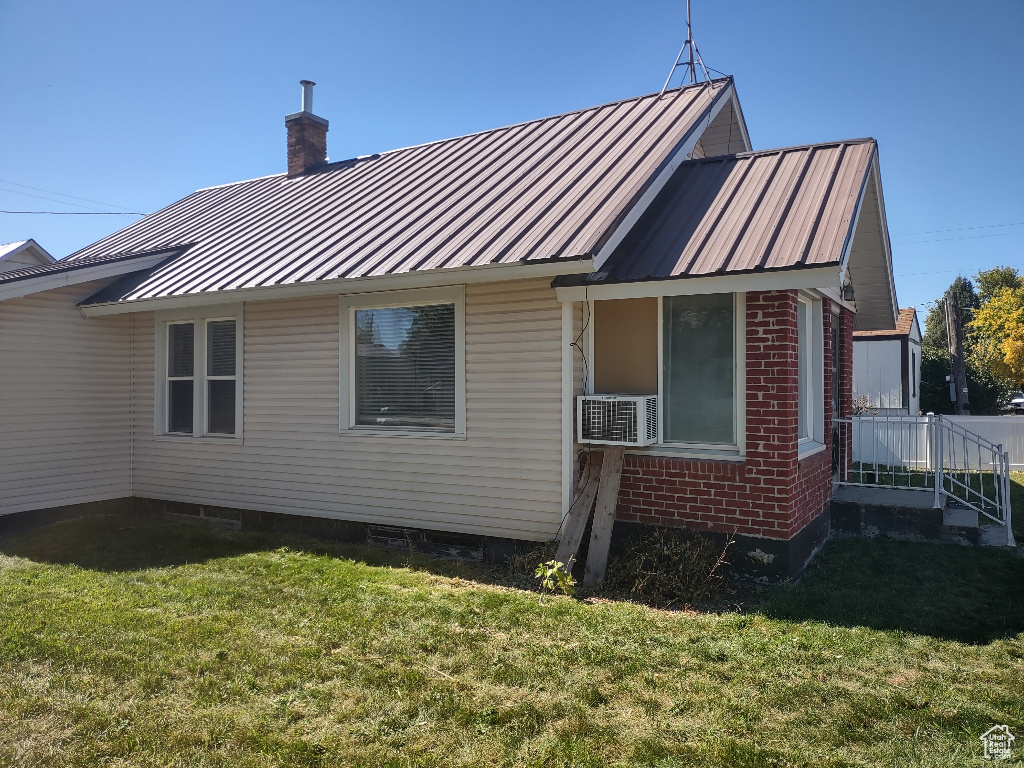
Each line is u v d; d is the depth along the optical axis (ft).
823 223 20.81
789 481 20.71
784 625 17.34
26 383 30.09
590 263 19.85
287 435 28.89
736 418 22.20
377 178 34.91
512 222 23.63
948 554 24.49
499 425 23.86
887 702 13.32
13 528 29.55
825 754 11.60
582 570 22.21
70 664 15.08
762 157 26.86
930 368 98.89
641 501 22.79
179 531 28.50
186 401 32.53
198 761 11.51
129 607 18.83
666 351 23.32
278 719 12.82
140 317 33.58
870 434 50.78
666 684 14.15
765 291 21.12
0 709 13.10
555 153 29.12
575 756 11.57
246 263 28.71
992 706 13.23
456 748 11.87
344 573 22.20
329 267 25.27
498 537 23.98
